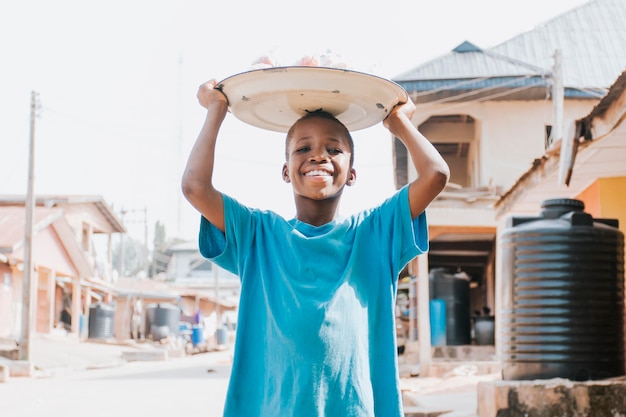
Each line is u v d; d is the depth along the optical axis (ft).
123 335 145.79
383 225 9.23
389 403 8.76
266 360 8.76
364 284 8.98
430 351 46.80
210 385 47.78
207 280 253.44
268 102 9.52
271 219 9.34
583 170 28.89
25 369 62.44
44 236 96.99
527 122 54.85
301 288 8.67
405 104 9.75
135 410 32.50
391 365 8.86
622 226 30.19
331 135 9.23
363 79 9.08
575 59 57.93
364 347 8.72
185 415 30.32
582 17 61.00
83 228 122.52
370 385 8.66
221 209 9.14
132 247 391.86
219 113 9.44
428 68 54.60
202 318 169.17
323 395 8.35
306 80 9.07
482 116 55.06
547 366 21.12
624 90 19.63
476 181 57.41
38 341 87.04
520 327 21.54
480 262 71.46
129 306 149.38
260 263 9.14
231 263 9.43
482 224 49.57
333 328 8.49
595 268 21.26
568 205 22.16
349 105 9.48
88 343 106.93
